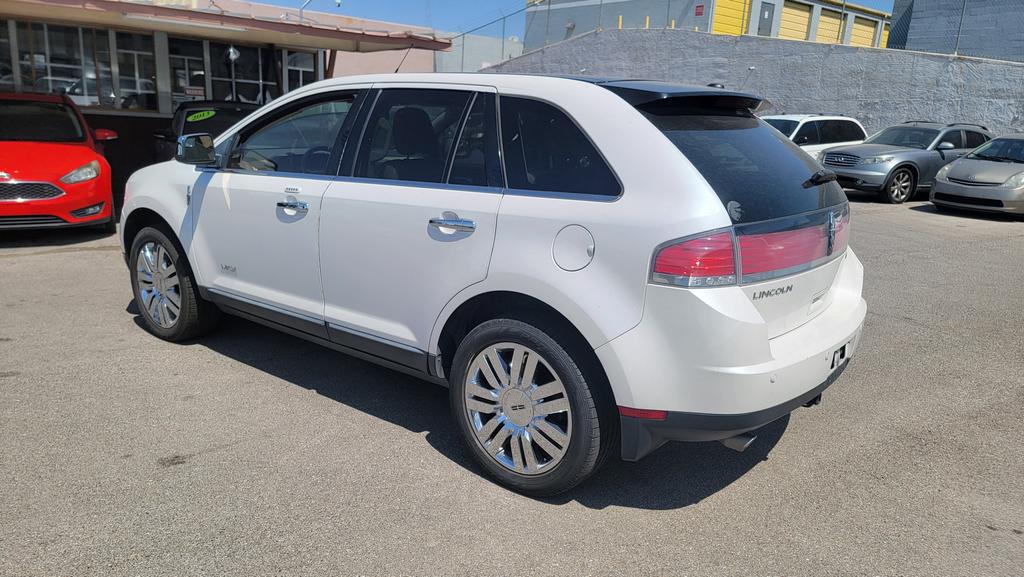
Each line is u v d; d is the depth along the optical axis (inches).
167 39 521.7
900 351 206.5
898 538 115.4
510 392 123.3
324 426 148.0
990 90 680.4
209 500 119.1
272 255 159.0
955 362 198.2
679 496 126.8
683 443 147.9
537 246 116.3
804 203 120.9
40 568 100.9
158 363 178.7
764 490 129.4
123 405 154.0
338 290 147.3
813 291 124.6
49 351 183.9
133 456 132.5
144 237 189.3
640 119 115.3
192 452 135.0
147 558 103.9
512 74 132.2
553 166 120.0
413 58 727.1
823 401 170.4
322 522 114.3
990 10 759.1
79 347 187.6
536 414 120.8
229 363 180.5
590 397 114.3
